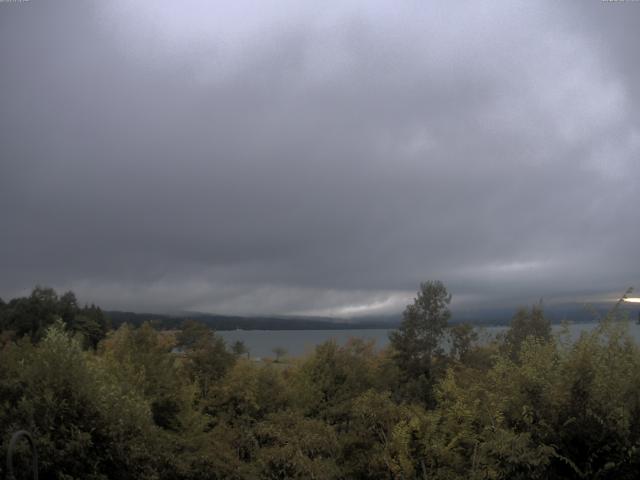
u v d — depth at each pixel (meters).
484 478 8.22
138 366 16.58
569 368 7.70
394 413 11.64
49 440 9.09
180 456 11.57
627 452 7.14
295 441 12.18
